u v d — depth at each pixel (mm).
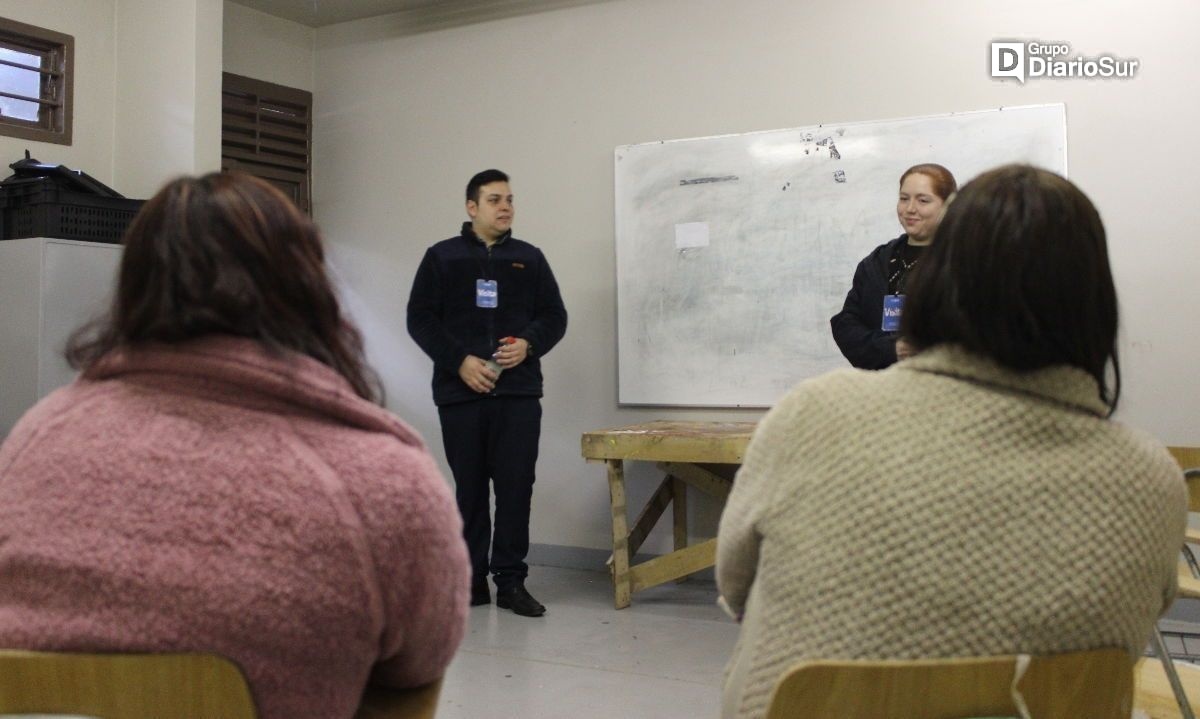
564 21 4746
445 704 2803
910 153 4027
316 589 817
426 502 880
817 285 4188
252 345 874
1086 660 896
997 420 925
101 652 803
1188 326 3643
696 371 4414
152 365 870
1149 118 3695
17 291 3754
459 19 5020
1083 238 931
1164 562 938
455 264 3867
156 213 907
